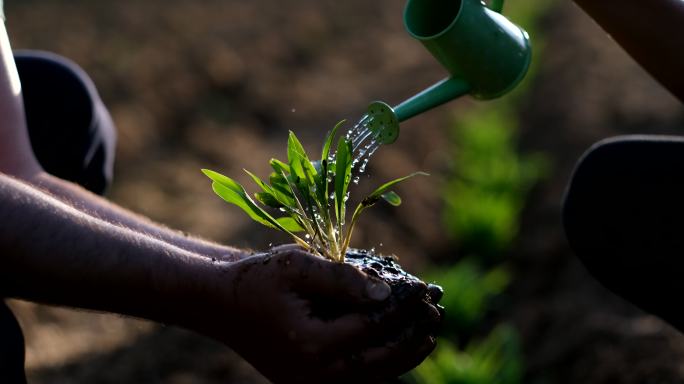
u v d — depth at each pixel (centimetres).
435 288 157
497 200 528
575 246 214
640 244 202
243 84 783
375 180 561
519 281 482
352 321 134
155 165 602
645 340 330
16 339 154
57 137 241
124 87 707
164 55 803
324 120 736
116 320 407
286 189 158
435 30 178
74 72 248
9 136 178
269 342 137
